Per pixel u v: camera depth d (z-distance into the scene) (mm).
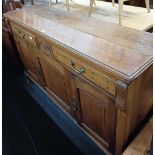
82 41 1074
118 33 1141
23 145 788
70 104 1402
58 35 1168
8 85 2049
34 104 1881
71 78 1171
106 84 903
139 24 1693
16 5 2242
